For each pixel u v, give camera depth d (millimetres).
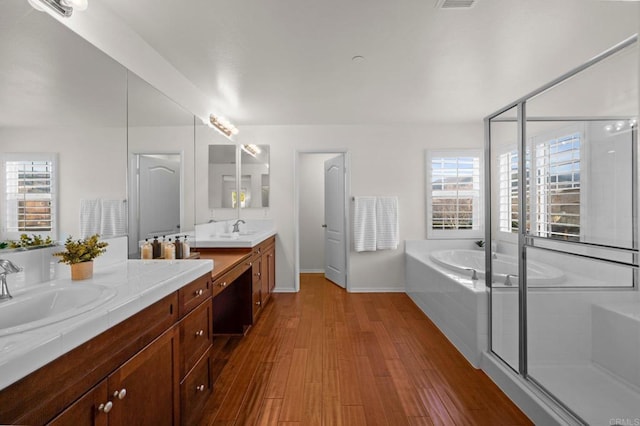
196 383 1607
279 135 4246
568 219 1717
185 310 1499
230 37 2010
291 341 2701
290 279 4277
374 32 1963
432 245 4258
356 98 3176
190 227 2889
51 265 1371
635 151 1358
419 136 4266
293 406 1812
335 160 4664
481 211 4230
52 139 1375
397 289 4285
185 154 2729
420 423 1672
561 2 1678
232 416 1726
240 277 2887
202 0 1637
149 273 1469
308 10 1734
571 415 1565
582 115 1603
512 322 2031
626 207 1428
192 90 2814
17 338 733
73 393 826
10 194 1191
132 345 1080
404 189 4281
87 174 1568
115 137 1785
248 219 4234
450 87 2896
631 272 1427
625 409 1459
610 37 2037
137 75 1973
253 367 2258
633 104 1355
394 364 2299
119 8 1711
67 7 1371
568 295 1681
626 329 1469
